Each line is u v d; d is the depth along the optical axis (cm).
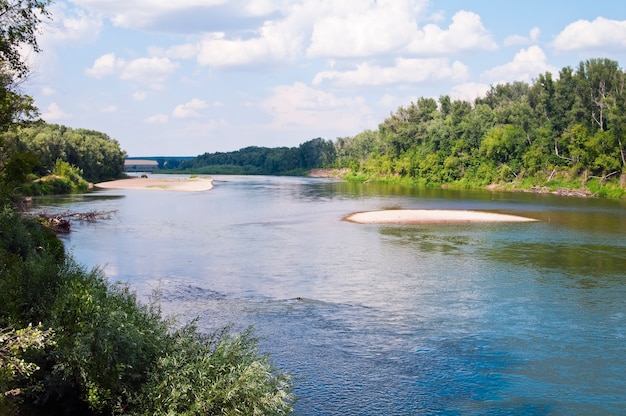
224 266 3384
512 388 1636
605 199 9006
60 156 12644
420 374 1730
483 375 1727
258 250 3984
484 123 13525
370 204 8162
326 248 4078
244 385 1112
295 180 18825
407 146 16375
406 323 2228
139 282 2934
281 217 6275
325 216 6378
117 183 13862
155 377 1171
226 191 11594
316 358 1844
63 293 1430
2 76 2609
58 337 1223
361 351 1912
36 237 3181
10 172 3675
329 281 2980
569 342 2012
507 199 9056
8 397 1099
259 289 2795
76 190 10975
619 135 10094
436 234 4850
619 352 1917
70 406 1206
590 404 1542
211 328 2119
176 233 4888
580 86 11394
